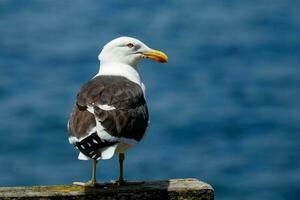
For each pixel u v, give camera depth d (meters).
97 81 10.09
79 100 9.70
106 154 9.14
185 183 9.35
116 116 9.45
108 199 9.04
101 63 11.09
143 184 9.57
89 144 9.16
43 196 8.88
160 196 9.10
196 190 9.12
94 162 9.86
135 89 10.03
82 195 8.96
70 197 8.95
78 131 9.30
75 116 9.52
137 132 9.66
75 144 9.32
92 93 9.71
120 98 9.68
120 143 9.48
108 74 10.66
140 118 9.77
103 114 9.38
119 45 10.95
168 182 9.48
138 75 10.98
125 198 9.07
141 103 9.97
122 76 10.52
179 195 9.12
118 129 9.35
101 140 9.20
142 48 11.05
